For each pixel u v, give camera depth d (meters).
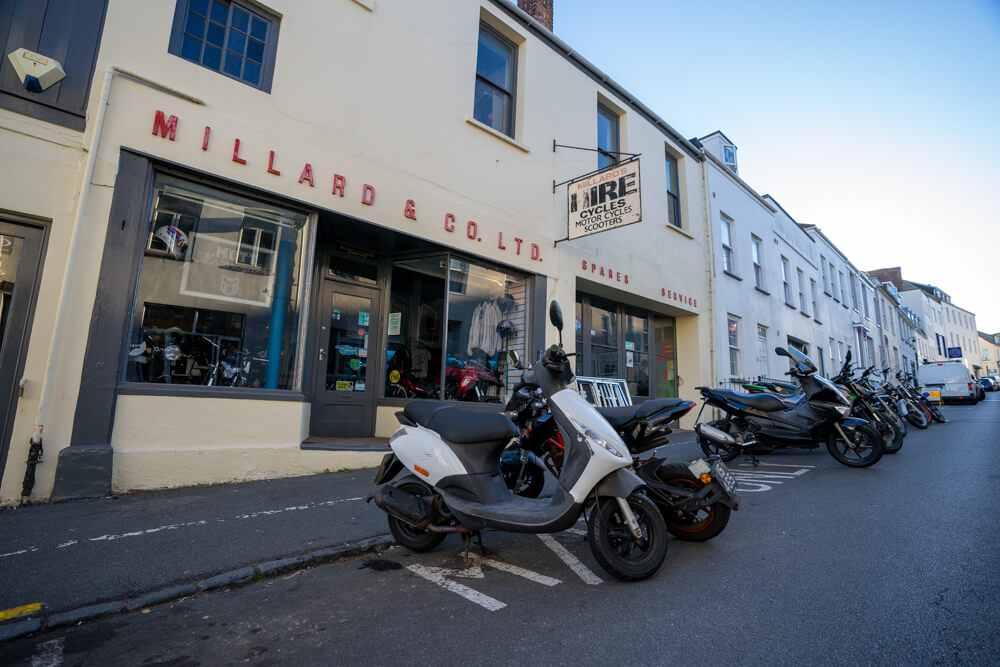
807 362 7.15
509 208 8.59
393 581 3.29
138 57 5.28
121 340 4.93
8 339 4.57
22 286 4.66
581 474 3.21
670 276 12.09
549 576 3.36
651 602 2.92
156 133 5.28
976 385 23.81
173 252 5.46
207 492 5.04
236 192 5.81
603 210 8.51
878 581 3.09
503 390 8.41
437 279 7.92
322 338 7.34
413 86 7.49
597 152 10.47
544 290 8.96
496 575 3.39
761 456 8.16
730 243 15.05
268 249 6.14
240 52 6.05
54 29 4.95
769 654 2.33
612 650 2.40
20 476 4.41
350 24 6.92
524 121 9.05
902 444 8.26
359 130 6.83
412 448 3.72
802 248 20.33
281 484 5.48
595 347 10.97
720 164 14.66
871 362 28.02
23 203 4.66
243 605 2.94
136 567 3.28
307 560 3.54
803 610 2.75
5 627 2.55
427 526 3.53
